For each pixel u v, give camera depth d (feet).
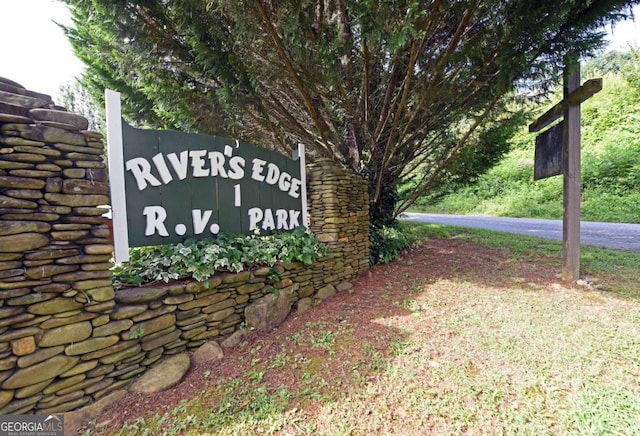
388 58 14.11
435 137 20.10
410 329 9.13
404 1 9.12
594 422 5.42
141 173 8.12
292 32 10.34
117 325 6.44
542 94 15.98
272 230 11.63
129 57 13.80
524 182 47.29
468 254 18.11
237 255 9.17
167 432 5.40
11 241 5.25
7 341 5.14
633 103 45.62
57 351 5.65
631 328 8.68
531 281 13.14
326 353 7.87
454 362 7.39
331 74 11.70
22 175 5.44
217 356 7.68
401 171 20.94
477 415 5.71
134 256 8.66
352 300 11.66
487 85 14.05
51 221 5.73
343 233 13.70
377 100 16.42
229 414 5.82
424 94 13.55
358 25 9.86
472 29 13.14
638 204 34.09
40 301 5.50
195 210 9.25
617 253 17.20
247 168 10.73
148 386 6.48
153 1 11.19
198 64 12.84
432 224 31.55
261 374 7.02
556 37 11.22
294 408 5.97
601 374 6.76
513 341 8.26
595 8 10.11
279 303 9.72
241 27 10.41
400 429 5.44
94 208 6.26
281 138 15.67
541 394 6.22
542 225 31.60
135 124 19.01
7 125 5.37
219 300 8.49
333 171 13.34
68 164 5.98
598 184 39.11
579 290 11.86
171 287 7.48
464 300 11.30
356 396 6.29
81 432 5.45
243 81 11.91
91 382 6.03
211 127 13.61
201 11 10.53
